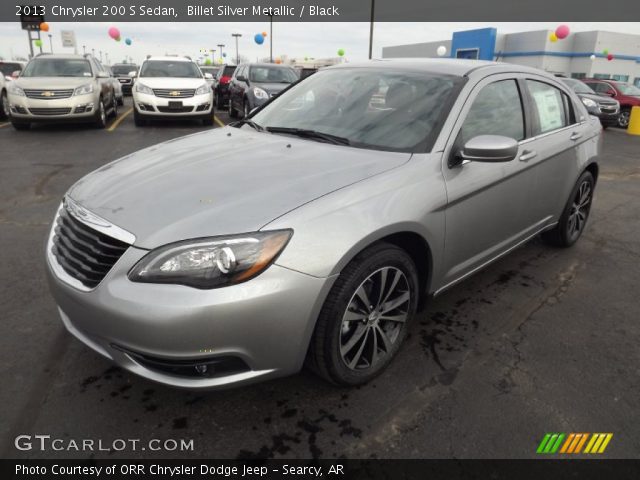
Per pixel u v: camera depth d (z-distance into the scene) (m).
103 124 11.16
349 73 3.38
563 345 2.85
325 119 3.03
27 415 2.14
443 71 3.07
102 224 2.05
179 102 11.55
